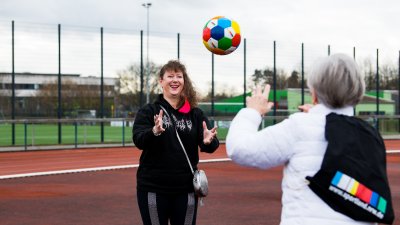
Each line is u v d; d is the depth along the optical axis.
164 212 4.96
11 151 23.80
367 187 2.60
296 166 2.74
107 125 45.59
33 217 9.07
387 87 46.72
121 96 46.12
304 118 2.81
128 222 8.62
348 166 2.61
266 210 9.64
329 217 2.63
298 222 2.68
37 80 64.75
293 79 42.81
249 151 2.74
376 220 2.61
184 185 4.94
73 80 50.62
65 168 17.25
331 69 2.80
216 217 9.01
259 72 33.09
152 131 4.64
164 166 4.88
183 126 4.96
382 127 38.31
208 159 20.08
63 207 10.02
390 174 15.41
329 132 2.70
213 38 6.50
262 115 2.94
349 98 2.81
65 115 47.22
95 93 47.81
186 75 5.11
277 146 2.75
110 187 12.76
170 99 5.07
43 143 29.69
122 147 26.31
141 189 4.97
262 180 14.04
